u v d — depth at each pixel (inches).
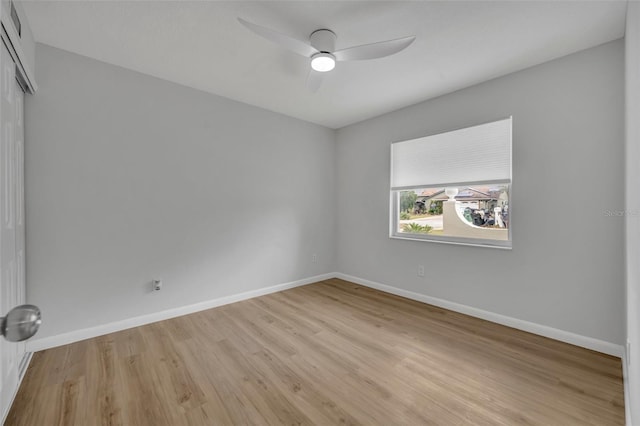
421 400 67.2
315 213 169.3
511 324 106.2
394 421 60.8
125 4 72.2
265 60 99.3
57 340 92.2
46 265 90.5
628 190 67.1
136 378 75.7
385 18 77.0
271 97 131.0
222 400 67.4
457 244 121.7
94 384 73.1
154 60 99.4
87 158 97.3
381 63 99.5
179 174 118.0
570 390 70.1
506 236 112.8
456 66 101.3
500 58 96.0
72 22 79.2
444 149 127.1
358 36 85.0
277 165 151.1
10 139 68.6
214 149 128.0
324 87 119.4
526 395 68.6
